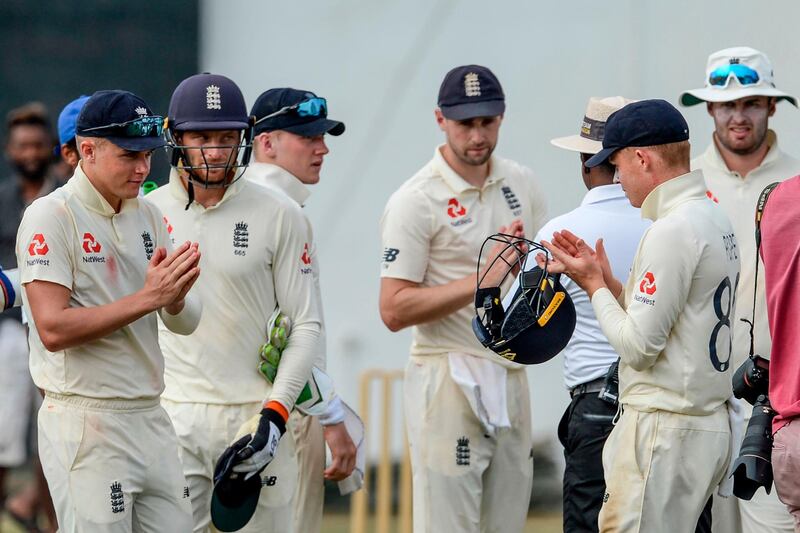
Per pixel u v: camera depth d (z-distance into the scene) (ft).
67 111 61.87
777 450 48.80
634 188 51.75
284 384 56.39
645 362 50.16
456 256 64.95
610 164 57.52
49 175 88.12
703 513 54.44
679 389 50.60
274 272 58.54
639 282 50.24
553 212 98.32
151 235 54.39
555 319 53.57
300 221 58.85
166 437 53.88
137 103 51.62
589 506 57.57
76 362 51.44
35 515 92.48
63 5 118.01
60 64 118.52
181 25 115.03
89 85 117.70
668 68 91.30
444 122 64.69
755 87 65.98
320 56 108.99
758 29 85.51
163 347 59.00
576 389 58.08
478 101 63.26
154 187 63.36
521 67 99.76
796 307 48.62
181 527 53.72
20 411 89.56
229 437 57.67
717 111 67.00
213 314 57.88
